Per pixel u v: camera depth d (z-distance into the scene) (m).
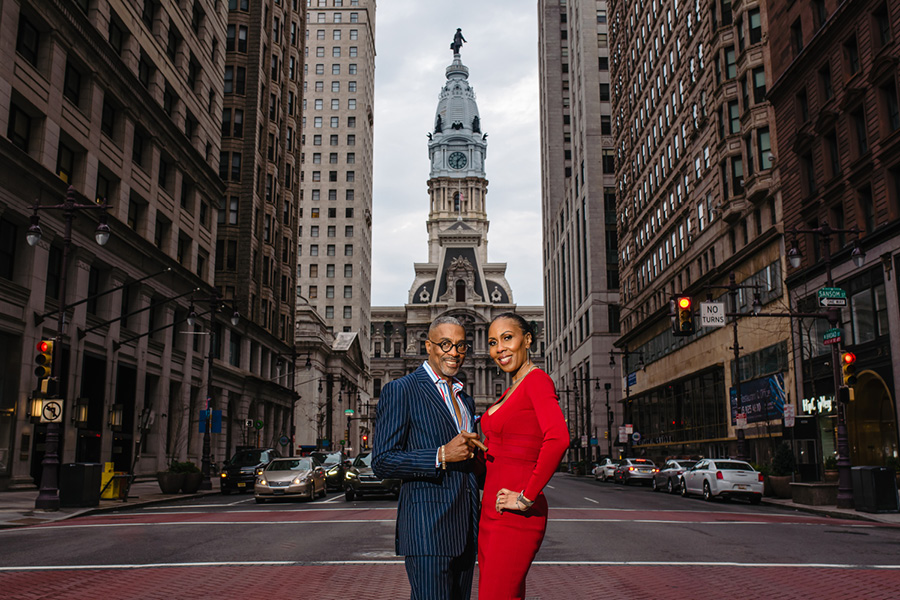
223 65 51.19
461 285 155.88
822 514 21.30
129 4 35.12
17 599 8.00
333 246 111.44
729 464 26.91
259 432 59.84
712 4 45.88
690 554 11.68
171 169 41.44
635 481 41.66
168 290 40.19
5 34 25.41
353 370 104.50
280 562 10.69
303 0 75.38
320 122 115.44
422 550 3.99
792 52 36.44
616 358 79.94
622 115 73.50
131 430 35.75
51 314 27.31
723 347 45.03
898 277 27.42
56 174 28.12
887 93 28.47
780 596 8.23
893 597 8.16
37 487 26.91
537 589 8.62
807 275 34.12
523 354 4.43
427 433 4.27
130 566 10.31
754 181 39.56
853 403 30.45
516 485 4.03
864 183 29.77
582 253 88.06
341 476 35.53
